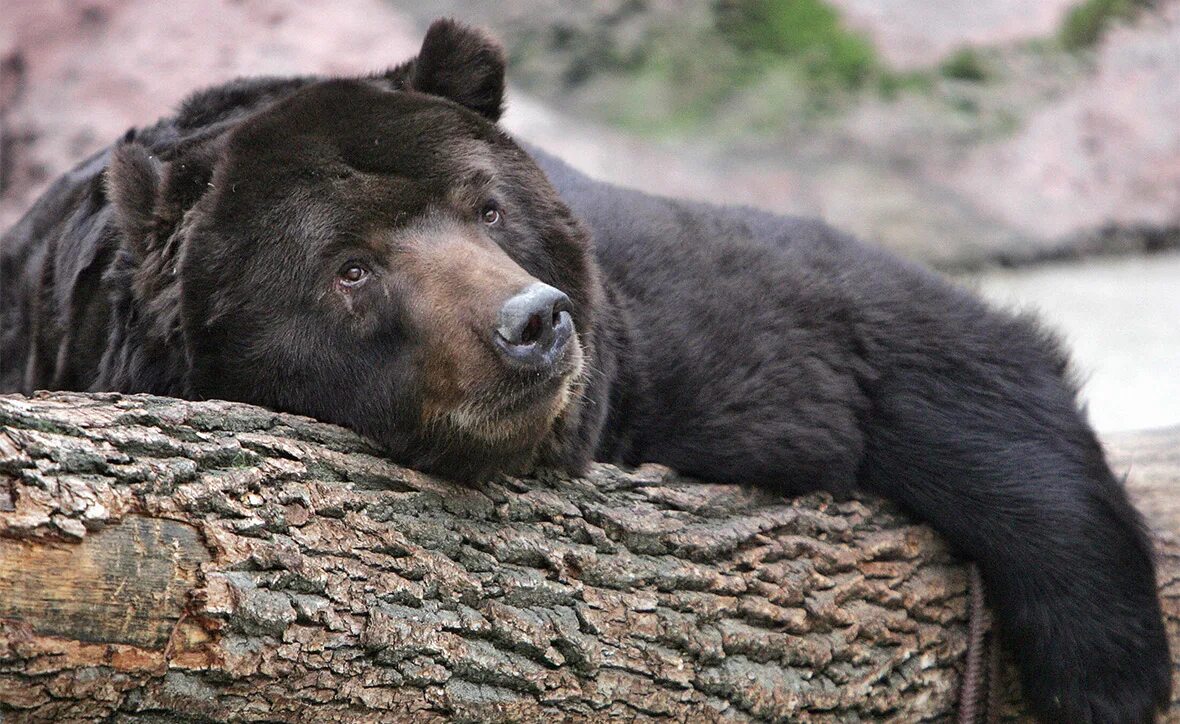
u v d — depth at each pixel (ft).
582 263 28.19
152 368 26.37
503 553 23.59
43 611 18.37
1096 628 30.96
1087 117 86.43
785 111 86.48
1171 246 84.94
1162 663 31.63
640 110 87.10
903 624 29.04
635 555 25.23
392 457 25.02
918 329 32.42
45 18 82.58
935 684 29.53
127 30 82.79
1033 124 85.81
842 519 29.76
